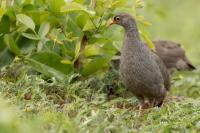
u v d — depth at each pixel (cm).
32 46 1383
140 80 1323
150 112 1252
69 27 1384
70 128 1052
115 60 1480
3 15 1374
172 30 2395
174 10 2647
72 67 1370
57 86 1312
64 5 1355
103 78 1434
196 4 2734
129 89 1357
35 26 1391
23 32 1389
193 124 1155
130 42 1328
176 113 1204
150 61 1326
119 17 1346
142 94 1351
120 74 1353
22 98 1217
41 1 1395
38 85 1281
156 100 1366
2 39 1388
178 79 1636
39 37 1348
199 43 2269
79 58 1408
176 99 1449
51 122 1089
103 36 1395
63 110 1189
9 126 924
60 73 1361
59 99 1291
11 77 1370
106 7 1376
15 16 1380
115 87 1434
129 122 1167
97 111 1146
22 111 1132
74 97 1281
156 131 1105
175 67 1761
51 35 1376
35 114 1138
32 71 1377
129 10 1427
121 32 1459
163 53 1747
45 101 1212
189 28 2408
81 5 1314
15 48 1352
